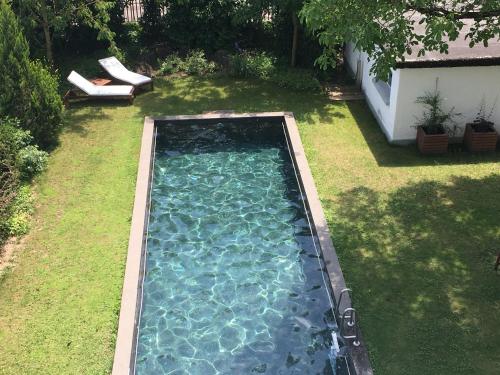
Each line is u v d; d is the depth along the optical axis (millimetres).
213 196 14484
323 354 10117
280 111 17781
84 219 13039
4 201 12805
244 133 17453
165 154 16344
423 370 9367
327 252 11938
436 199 13508
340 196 13703
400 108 15305
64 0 18812
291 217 13664
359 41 10984
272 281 11789
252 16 19766
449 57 14602
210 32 21578
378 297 10812
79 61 21047
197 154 16344
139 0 23969
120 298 10859
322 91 19141
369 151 15586
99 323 10336
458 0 12039
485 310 10469
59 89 19094
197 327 10758
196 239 13016
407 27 11664
